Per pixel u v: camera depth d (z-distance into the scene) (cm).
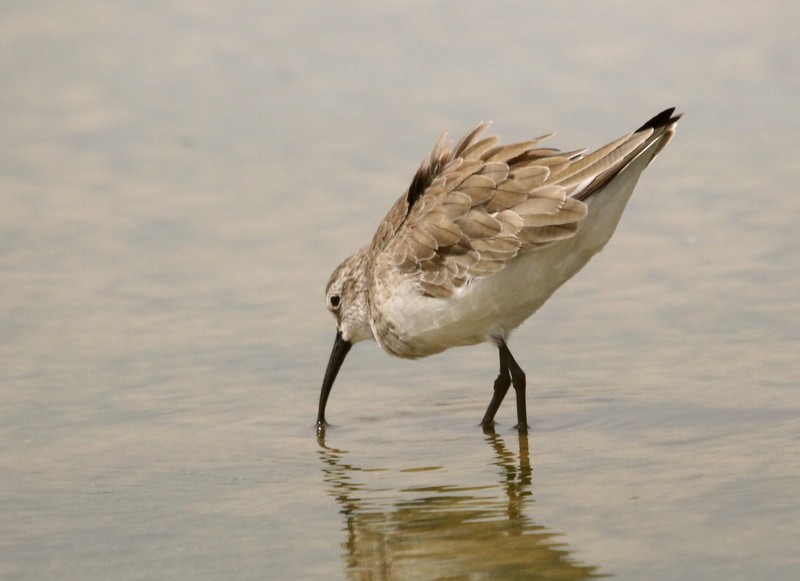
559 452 1195
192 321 1584
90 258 1788
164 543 1020
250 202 1969
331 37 2603
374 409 1355
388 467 1182
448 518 1041
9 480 1162
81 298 1653
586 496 1069
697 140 2122
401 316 1293
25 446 1246
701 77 2341
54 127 2281
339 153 2128
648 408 1292
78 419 1316
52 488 1141
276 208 1942
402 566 953
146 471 1180
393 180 2009
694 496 1044
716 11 2633
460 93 2317
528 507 1053
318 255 1773
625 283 1652
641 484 1085
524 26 2608
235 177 2067
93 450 1234
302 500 1102
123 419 1316
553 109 2209
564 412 1308
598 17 2638
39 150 2189
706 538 958
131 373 1438
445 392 1402
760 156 2041
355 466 1187
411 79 2397
